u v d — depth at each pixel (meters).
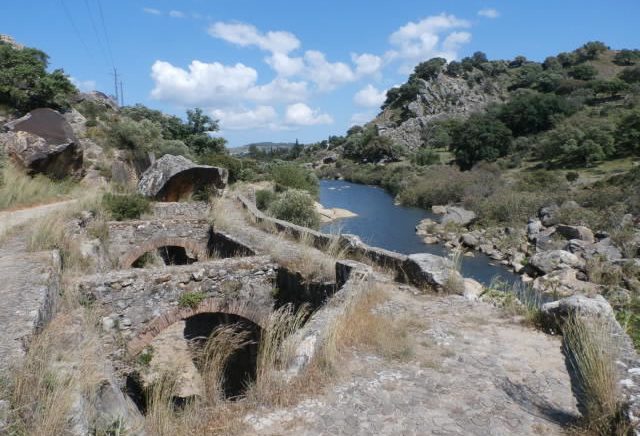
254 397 5.04
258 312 10.38
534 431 4.42
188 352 11.18
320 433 4.40
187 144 43.41
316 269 9.75
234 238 13.44
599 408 4.39
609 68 135.75
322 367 5.52
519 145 78.31
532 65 158.12
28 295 6.57
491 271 26.11
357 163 109.88
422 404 4.88
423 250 31.72
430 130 123.25
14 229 10.94
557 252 24.78
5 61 26.72
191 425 4.65
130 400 6.80
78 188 19.47
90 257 10.57
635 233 29.28
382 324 6.73
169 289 9.59
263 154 150.62
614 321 6.07
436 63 164.25
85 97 35.78
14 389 4.24
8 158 18.38
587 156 59.25
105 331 8.41
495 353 6.02
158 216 17.11
